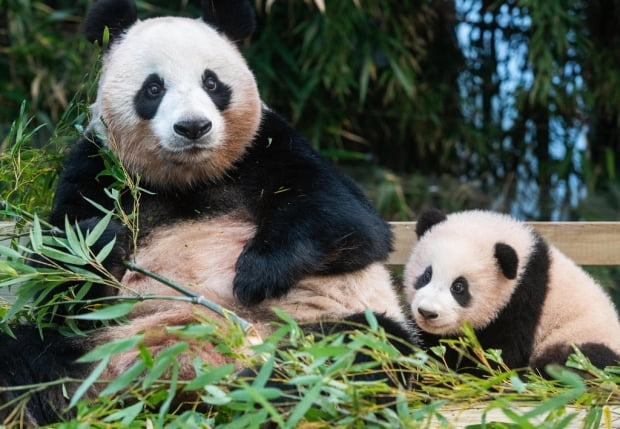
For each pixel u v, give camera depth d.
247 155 5.75
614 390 4.75
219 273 5.52
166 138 5.36
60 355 5.10
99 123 5.71
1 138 11.22
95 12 5.93
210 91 5.54
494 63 12.99
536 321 7.62
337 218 5.41
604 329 7.51
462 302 7.62
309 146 5.91
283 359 4.64
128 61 5.57
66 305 5.22
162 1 12.31
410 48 12.79
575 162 12.97
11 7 11.90
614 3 12.62
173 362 4.11
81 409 4.21
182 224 5.63
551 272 7.80
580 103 12.75
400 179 12.43
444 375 4.77
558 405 3.99
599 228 8.23
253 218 5.68
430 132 12.67
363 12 11.65
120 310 4.23
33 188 6.59
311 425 4.10
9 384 4.86
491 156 13.11
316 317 5.37
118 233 5.26
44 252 4.86
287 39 12.02
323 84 12.36
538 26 11.80
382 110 12.72
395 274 9.09
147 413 4.71
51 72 12.05
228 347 4.33
